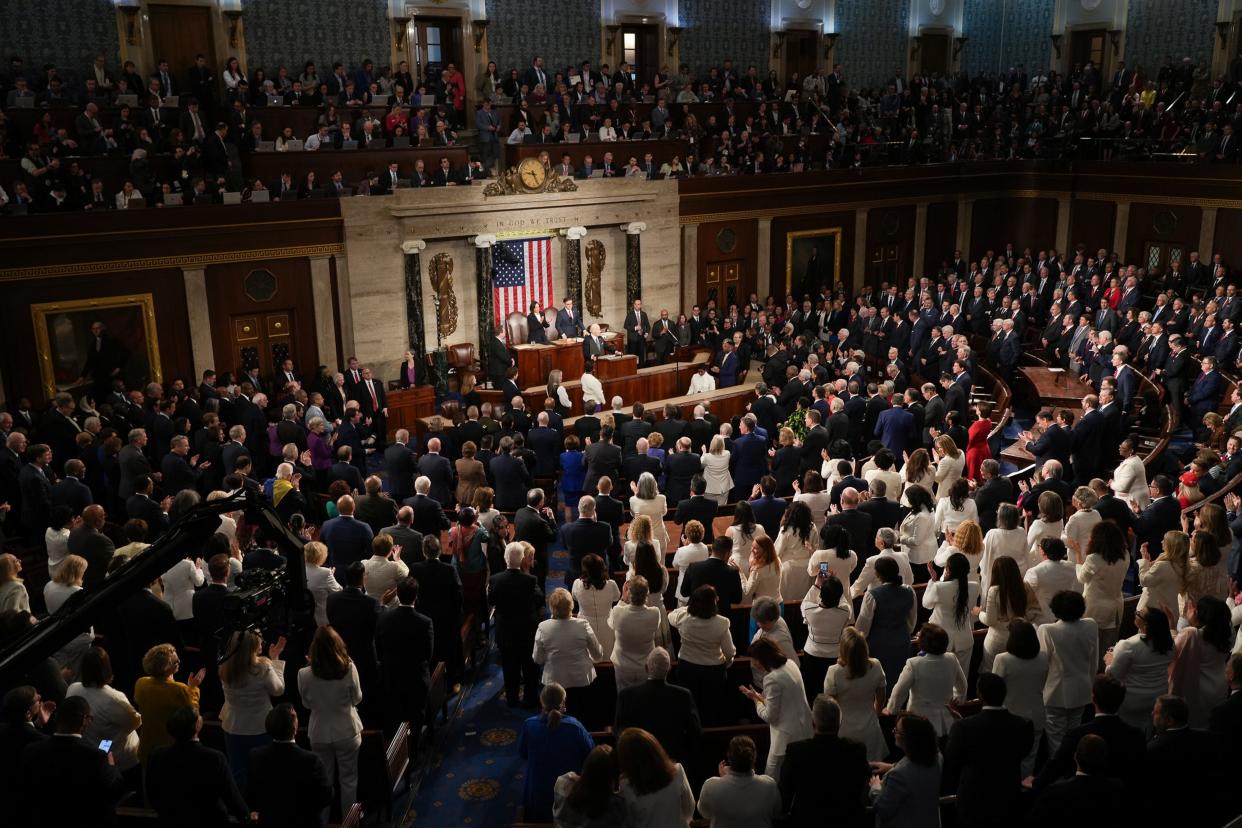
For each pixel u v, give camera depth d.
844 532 8.19
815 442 13.56
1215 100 25.41
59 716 5.41
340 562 9.51
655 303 23.52
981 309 22.73
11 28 19.03
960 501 9.46
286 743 5.59
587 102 23.53
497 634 8.95
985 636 8.30
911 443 14.53
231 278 18.42
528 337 21.02
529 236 21.39
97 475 13.47
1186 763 5.57
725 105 25.61
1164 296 20.20
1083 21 30.23
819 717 5.29
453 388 20.25
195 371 18.31
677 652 8.59
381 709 8.20
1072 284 22.58
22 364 16.55
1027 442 14.66
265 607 3.14
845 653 6.32
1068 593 6.80
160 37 20.52
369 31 22.61
